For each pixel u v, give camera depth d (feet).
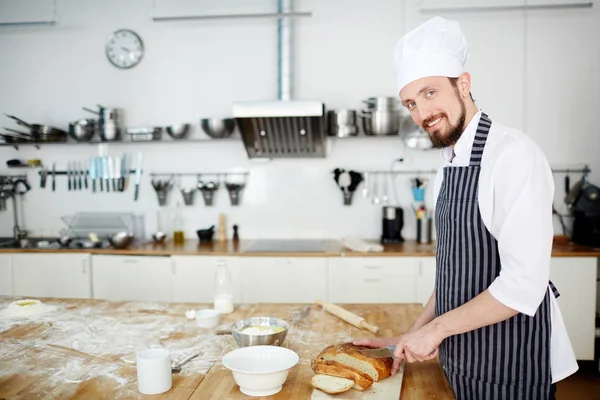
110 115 14.83
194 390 5.01
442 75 5.27
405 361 5.82
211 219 15.44
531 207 4.73
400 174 14.85
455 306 5.43
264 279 13.06
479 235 5.22
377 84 14.82
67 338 6.51
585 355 12.52
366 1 14.71
